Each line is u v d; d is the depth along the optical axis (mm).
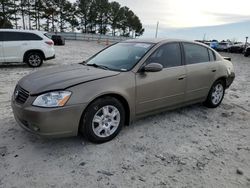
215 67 5113
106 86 3402
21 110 3188
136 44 4441
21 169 2896
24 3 53156
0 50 9727
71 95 3148
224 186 2744
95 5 64438
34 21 55812
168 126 4281
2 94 5902
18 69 9883
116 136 3764
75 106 3150
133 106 3777
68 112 3119
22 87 3443
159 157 3271
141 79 3795
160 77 4031
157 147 3535
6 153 3209
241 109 5527
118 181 2754
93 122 3391
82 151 3330
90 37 45375
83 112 3289
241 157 3387
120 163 3098
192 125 4398
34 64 10570
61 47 24516
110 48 4770
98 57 4578
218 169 3066
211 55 5191
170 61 4297
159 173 2930
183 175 2912
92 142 3514
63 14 60000
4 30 9875
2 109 4770
